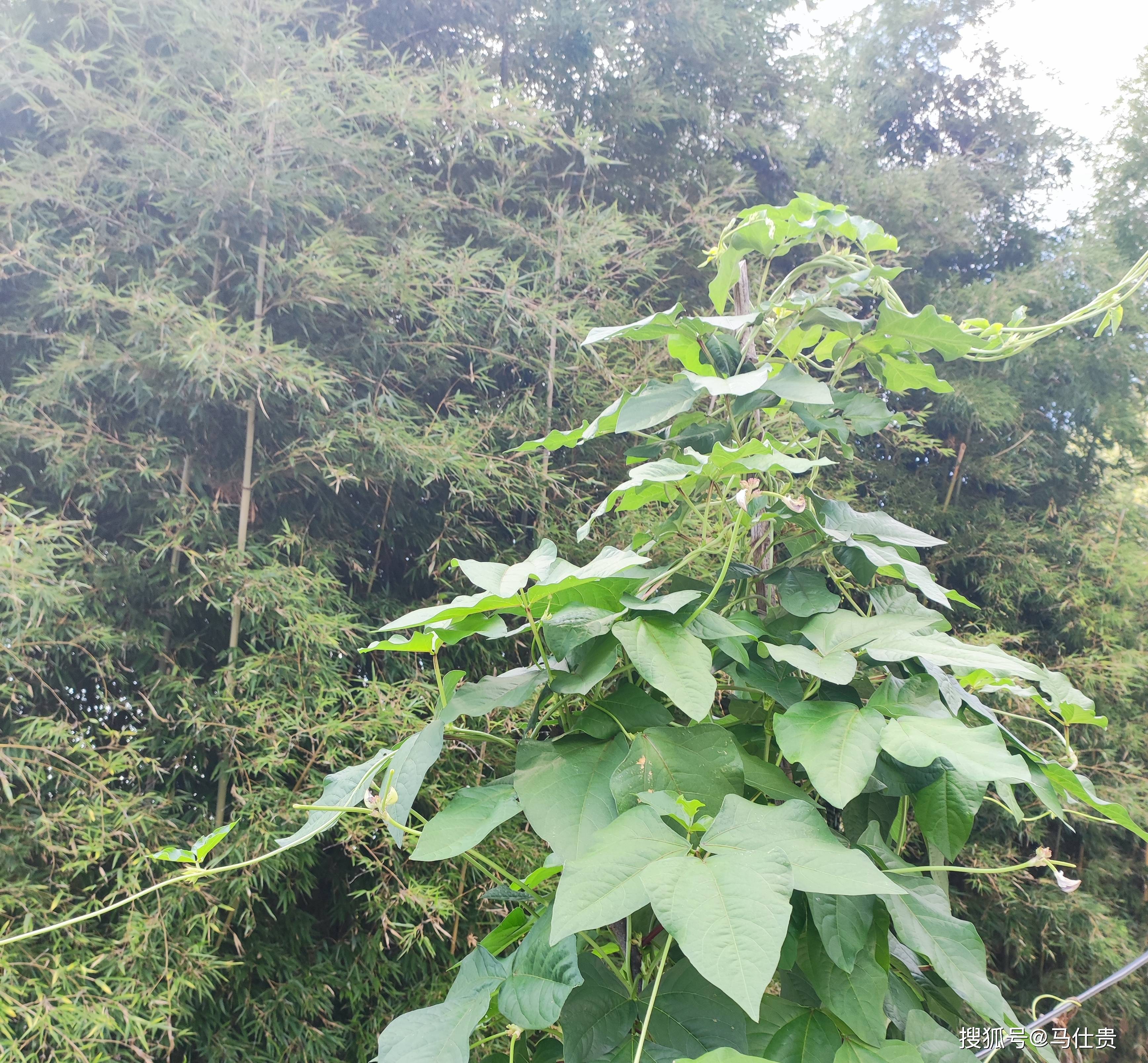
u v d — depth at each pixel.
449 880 2.02
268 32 2.23
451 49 2.93
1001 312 3.50
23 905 1.72
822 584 0.82
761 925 0.47
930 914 0.66
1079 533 3.50
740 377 0.78
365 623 2.30
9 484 2.12
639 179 3.18
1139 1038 2.97
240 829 1.95
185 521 2.06
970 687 0.83
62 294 1.97
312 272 2.19
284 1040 1.89
